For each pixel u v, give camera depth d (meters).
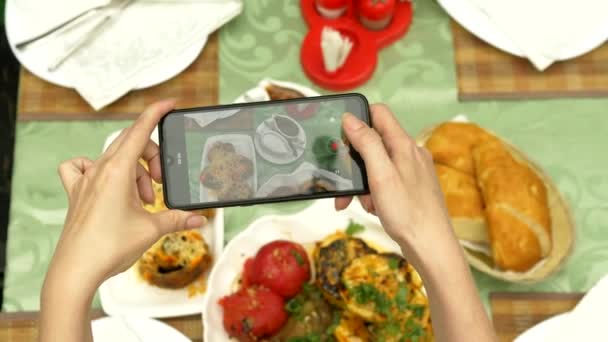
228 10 0.92
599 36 0.92
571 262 0.83
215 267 0.77
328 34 0.85
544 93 0.91
